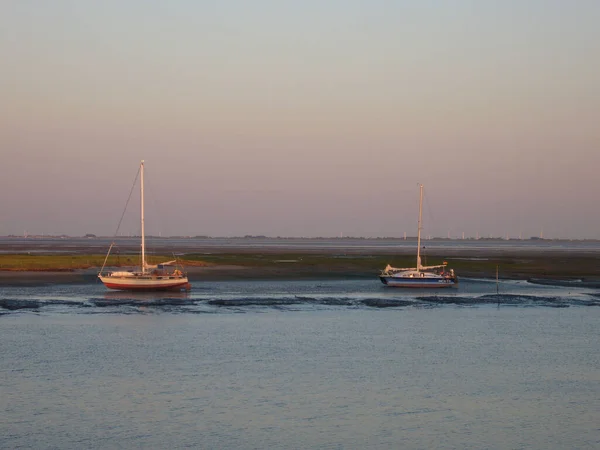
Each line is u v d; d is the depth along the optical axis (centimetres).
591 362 4875
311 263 14775
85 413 3528
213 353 5009
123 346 5212
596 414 3666
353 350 5191
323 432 3316
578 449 3167
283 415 3553
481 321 6725
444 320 6769
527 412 3681
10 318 6500
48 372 4347
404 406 3744
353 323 6506
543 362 4856
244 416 3525
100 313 6894
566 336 5909
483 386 4181
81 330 5891
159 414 3531
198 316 6819
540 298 8650
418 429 3384
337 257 17838
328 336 5778
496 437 3297
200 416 3512
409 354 5078
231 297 8394
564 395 4009
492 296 8788
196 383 4128
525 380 4334
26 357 4778
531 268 14062
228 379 4241
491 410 3703
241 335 5769
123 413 3538
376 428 3384
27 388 3966
